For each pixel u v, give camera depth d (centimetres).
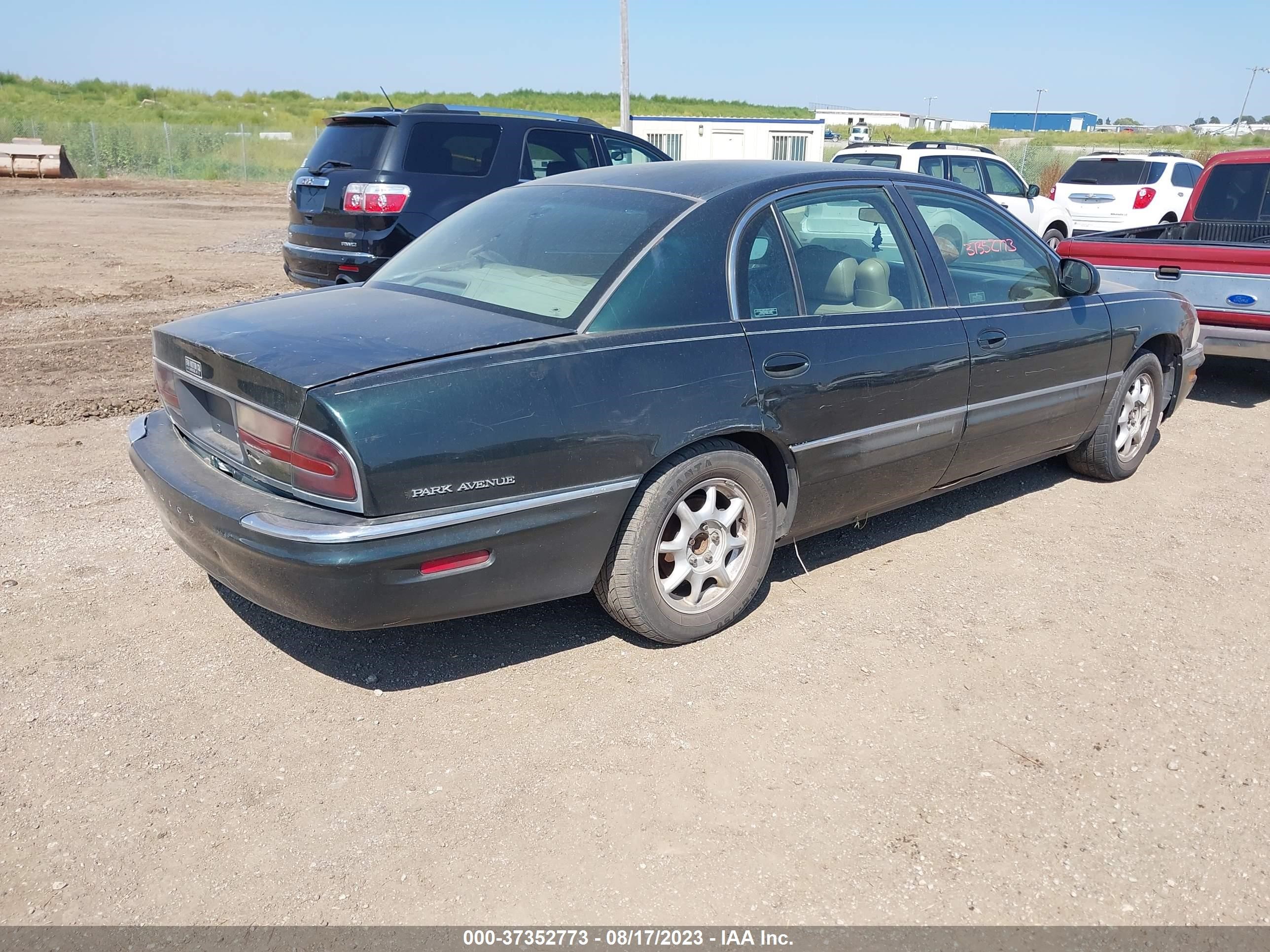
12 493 494
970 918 244
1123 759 306
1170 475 574
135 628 371
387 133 783
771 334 362
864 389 387
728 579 370
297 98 6538
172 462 340
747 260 366
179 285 1135
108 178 2859
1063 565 445
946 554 455
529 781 290
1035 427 478
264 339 318
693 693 337
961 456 444
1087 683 348
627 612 348
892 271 414
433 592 301
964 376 425
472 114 811
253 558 294
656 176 398
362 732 312
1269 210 848
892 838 270
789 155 2930
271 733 311
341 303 362
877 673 351
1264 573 441
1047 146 3925
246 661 352
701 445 348
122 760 297
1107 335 501
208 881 252
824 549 459
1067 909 248
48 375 723
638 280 339
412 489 287
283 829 270
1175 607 407
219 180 2978
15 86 5453
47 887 248
